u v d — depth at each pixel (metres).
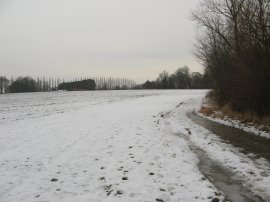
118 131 16.95
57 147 13.05
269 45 15.72
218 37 25.89
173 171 9.38
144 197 7.48
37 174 9.41
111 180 8.73
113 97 59.84
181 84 132.12
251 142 13.24
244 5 17.39
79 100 51.41
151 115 25.06
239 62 18.28
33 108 34.94
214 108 27.12
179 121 20.92
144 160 10.69
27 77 143.75
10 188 8.29
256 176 8.70
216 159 10.80
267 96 17.14
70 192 7.92
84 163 10.50
